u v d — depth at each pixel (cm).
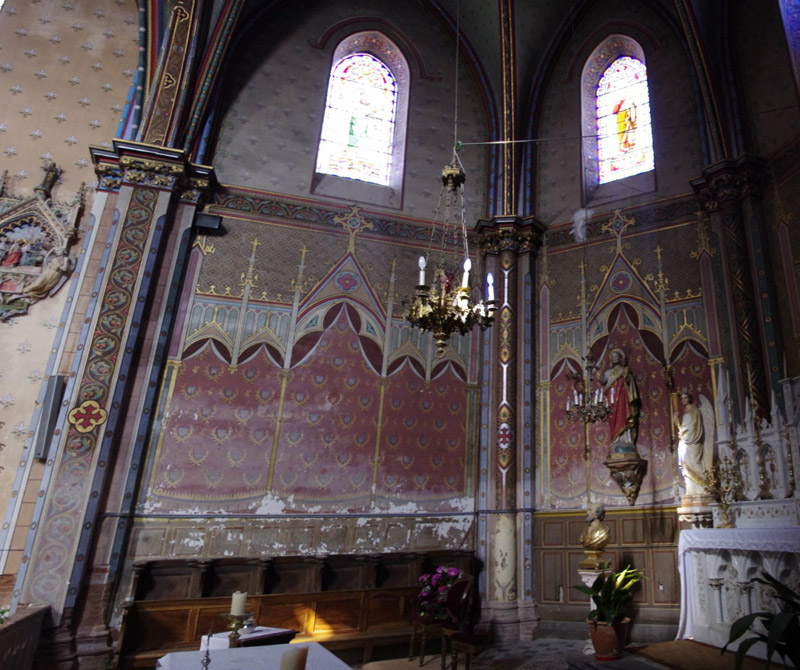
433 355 1064
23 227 934
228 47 1117
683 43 1132
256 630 489
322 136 1177
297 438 954
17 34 1023
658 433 940
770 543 577
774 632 355
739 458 784
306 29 1210
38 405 862
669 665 567
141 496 859
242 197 1057
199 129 1057
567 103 1231
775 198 934
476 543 978
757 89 1006
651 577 878
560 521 973
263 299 1012
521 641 898
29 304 901
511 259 1116
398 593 880
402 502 970
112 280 908
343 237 1091
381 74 1266
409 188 1164
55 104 1007
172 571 827
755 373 862
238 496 900
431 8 1270
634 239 1072
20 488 822
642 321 1014
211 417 925
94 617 774
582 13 1265
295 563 877
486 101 1248
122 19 1087
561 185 1177
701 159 1058
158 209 962
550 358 1073
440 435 1023
